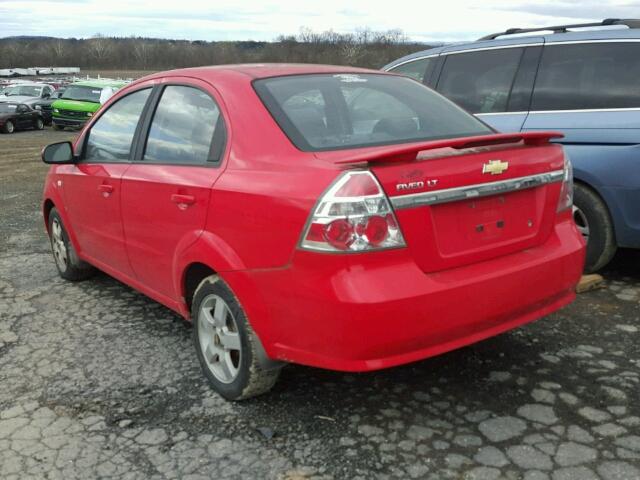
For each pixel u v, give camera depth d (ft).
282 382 11.32
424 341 8.93
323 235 8.55
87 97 80.89
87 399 11.00
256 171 9.82
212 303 10.84
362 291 8.43
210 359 11.07
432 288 8.82
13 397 11.16
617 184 14.89
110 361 12.46
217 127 11.06
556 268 10.31
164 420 10.27
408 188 8.79
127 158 13.44
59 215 16.65
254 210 9.45
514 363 11.76
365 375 11.47
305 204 8.76
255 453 9.31
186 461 9.17
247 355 10.01
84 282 17.47
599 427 9.67
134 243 12.97
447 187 9.11
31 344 13.38
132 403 10.82
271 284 9.29
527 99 16.81
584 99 15.75
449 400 10.57
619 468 8.70
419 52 20.18
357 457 9.13
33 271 18.60
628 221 14.98
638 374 11.25
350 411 10.34
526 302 9.96
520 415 10.07
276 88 11.00
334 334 8.66
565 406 10.28
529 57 17.04
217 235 10.25
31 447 9.62
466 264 9.48
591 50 16.01
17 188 34.94
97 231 14.65
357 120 10.83
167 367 12.13
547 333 13.01
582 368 11.53
